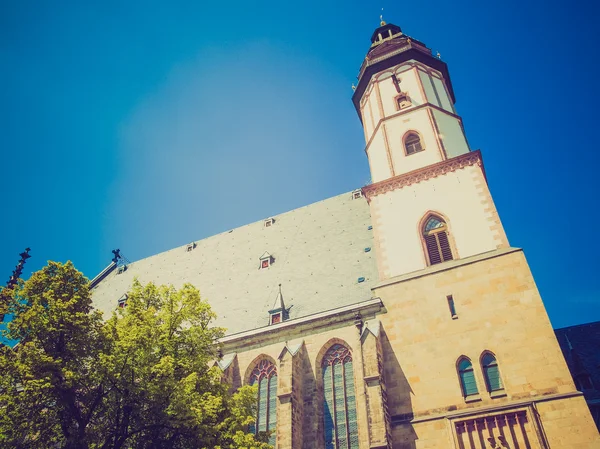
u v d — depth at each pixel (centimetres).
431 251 3453
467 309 3025
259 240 4969
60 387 2053
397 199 3788
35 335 2169
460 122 4375
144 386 2086
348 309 3359
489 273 3095
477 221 3391
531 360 2688
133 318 2348
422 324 3098
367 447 2841
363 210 4572
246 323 3853
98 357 2191
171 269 5262
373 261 3812
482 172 3644
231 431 2320
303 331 3453
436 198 3644
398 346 3078
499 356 2775
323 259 4162
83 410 2156
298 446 2919
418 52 4719
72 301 2248
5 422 2052
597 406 3009
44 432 2117
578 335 3744
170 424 2120
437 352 2952
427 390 2841
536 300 2869
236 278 4534
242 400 2475
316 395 3138
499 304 2952
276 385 3341
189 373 2316
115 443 2066
